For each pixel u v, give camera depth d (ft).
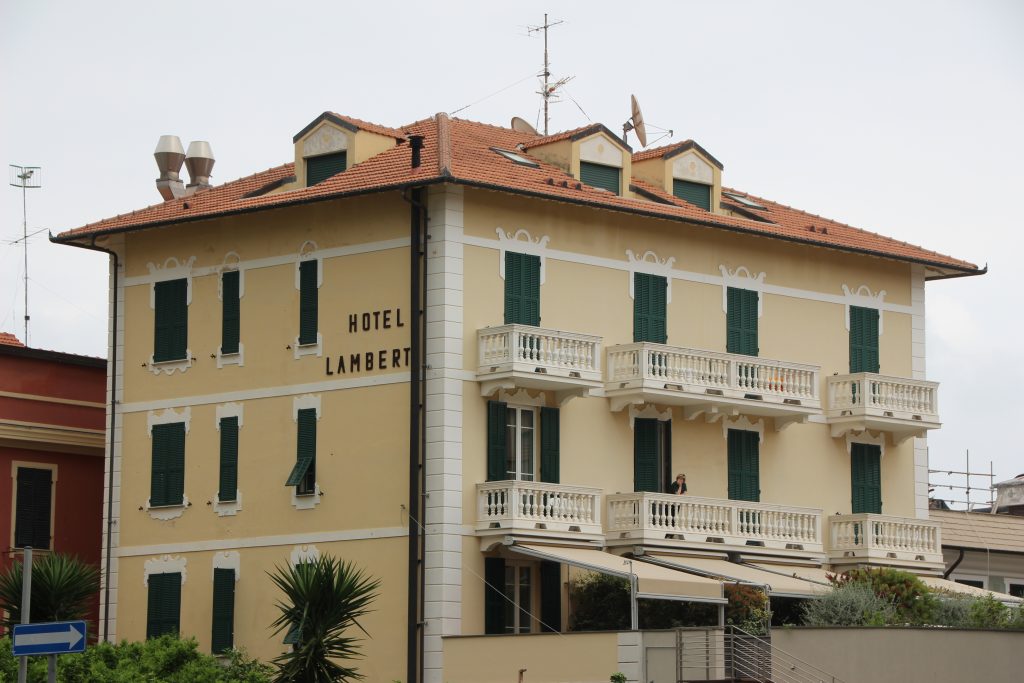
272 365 189.16
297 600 157.38
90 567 187.42
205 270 195.93
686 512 186.50
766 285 203.51
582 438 186.29
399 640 175.42
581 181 195.00
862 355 211.00
